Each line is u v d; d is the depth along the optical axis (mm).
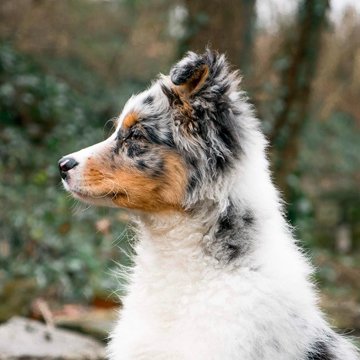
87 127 14875
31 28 16594
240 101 5227
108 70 17766
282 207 5359
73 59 17453
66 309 9859
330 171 18625
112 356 5152
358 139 20125
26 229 11156
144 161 5121
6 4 16172
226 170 4996
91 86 16766
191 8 11227
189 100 5051
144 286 5109
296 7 13125
